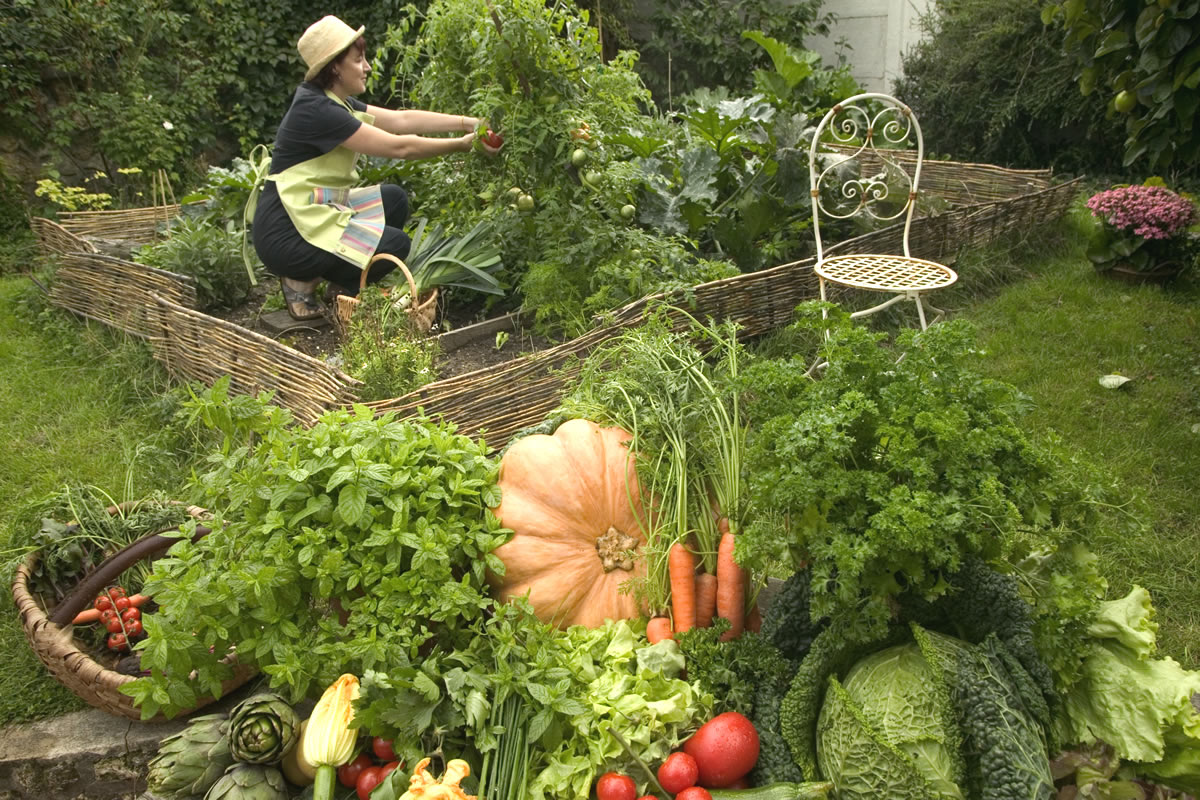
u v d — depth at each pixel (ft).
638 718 6.27
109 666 7.84
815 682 6.00
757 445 6.53
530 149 13.46
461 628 7.09
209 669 6.75
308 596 7.14
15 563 8.36
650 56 33.32
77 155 25.88
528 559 7.39
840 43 33.19
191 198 19.38
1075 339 15.10
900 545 5.67
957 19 29.40
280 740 6.38
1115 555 9.66
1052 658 6.00
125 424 13.16
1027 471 6.30
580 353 11.63
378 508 6.89
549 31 13.38
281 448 7.18
